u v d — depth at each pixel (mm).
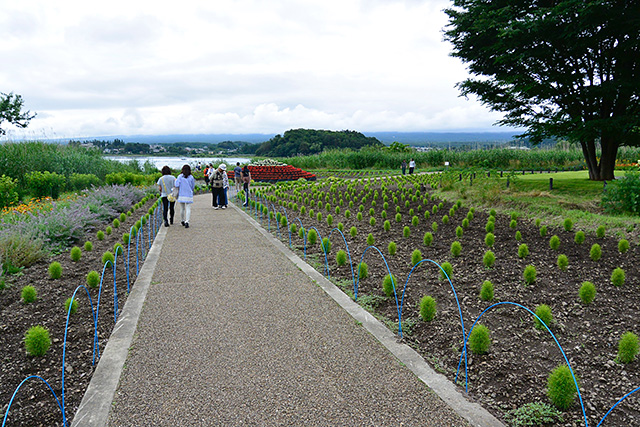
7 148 21719
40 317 5332
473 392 3592
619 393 3566
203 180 33969
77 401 3500
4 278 6910
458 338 4617
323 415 3248
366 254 8609
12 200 16016
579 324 4965
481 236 9797
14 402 3488
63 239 9727
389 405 3379
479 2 17578
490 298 5723
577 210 11594
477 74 20391
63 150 27172
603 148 18422
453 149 54250
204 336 4711
